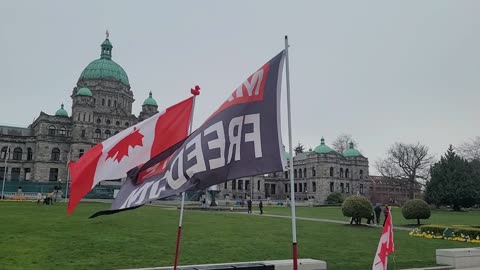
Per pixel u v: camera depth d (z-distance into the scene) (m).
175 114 8.30
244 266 10.01
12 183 89.19
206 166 7.36
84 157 7.84
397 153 107.56
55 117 103.44
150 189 7.36
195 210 52.72
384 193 122.06
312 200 105.06
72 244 16.94
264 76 7.71
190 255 15.25
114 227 24.30
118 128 107.50
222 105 7.88
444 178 74.56
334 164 120.81
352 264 14.34
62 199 72.75
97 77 111.81
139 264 13.13
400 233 27.55
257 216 41.53
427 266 14.45
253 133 7.47
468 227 24.27
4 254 14.09
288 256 15.66
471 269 14.18
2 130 108.38
